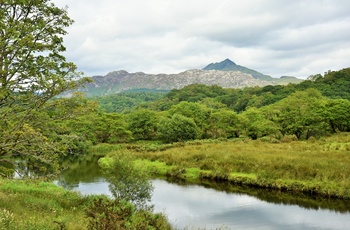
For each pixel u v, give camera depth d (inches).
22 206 560.7
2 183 837.8
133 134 3619.6
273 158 1378.0
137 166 874.8
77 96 559.8
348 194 980.6
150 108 7559.1
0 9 527.2
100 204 418.0
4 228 362.0
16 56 523.8
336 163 1203.9
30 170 590.2
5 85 495.5
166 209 946.7
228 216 874.1
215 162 1485.0
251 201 1013.2
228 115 3297.2
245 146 1942.7
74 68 561.6
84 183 1317.7
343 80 6412.4
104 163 1835.6
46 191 845.8
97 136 3292.3
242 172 1336.1
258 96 7121.1
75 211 624.1
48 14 583.5
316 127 2701.8
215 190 1171.9
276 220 828.0
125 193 842.8
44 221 443.2
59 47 589.0
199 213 905.5
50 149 537.6
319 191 1038.4
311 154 1438.2
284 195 1062.4
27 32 527.5
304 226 779.4
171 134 3100.4
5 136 493.4
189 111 3750.0
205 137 3454.7
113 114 3567.9
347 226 772.6
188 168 1530.5
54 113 577.3
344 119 2738.7
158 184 1294.3
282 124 2950.3
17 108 529.0
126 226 358.9
